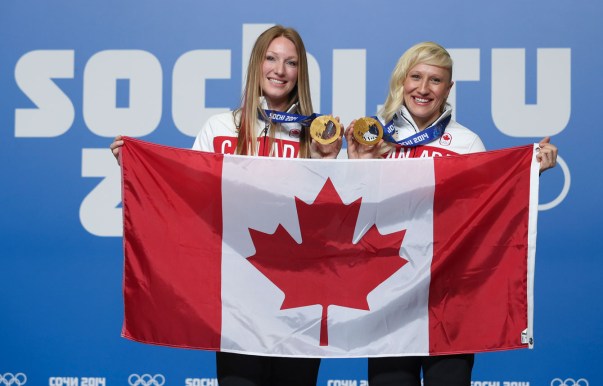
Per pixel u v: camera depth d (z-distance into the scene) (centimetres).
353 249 418
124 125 588
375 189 418
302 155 443
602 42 576
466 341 410
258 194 419
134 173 420
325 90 585
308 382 431
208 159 421
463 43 580
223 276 416
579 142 573
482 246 412
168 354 579
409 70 434
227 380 416
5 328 580
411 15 585
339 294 416
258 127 441
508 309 409
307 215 419
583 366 565
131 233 418
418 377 425
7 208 585
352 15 587
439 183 416
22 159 587
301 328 415
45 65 590
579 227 570
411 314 413
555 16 578
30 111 588
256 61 438
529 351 566
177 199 419
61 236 584
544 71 577
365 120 430
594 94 575
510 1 580
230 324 413
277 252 418
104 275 582
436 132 437
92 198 585
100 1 592
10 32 591
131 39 590
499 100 578
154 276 415
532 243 409
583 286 567
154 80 589
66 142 587
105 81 589
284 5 589
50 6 592
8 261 584
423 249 415
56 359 580
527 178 412
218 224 418
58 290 582
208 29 590
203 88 588
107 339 580
